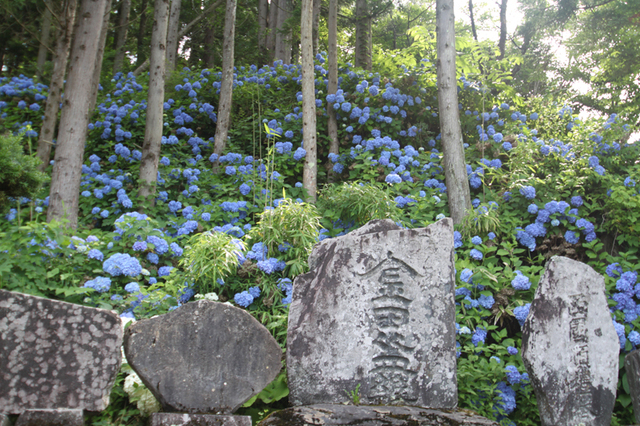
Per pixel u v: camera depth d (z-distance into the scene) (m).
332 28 8.08
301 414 2.75
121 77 10.73
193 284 4.25
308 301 3.16
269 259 4.43
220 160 7.13
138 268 4.12
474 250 4.89
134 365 2.72
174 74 9.58
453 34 6.36
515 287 4.30
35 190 3.53
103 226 6.00
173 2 11.81
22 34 12.47
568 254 5.16
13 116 9.03
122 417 2.98
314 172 6.75
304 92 6.90
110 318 2.67
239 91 8.94
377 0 10.47
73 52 5.35
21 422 2.43
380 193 5.57
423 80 8.02
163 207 6.14
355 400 3.02
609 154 6.40
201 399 2.79
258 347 2.92
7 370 2.50
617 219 5.28
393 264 3.23
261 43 14.72
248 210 6.02
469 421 2.81
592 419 3.20
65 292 3.52
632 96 13.43
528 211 5.56
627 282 4.43
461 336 4.07
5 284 3.45
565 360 3.24
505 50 13.52
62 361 2.57
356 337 3.11
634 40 12.44
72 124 5.22
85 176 6.54
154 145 6.26
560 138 7.20
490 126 7.43
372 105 7.86
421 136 7.75
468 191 5.97
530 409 3.72
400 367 3.10
